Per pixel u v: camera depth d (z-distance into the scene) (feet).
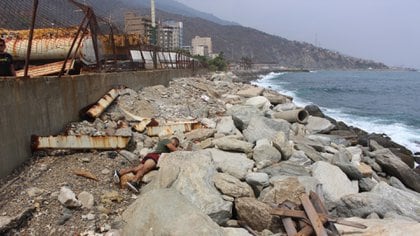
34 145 23.98
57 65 39.73
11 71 26.35
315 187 21.85
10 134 21.50
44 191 19.63
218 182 20.66
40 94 25.30
